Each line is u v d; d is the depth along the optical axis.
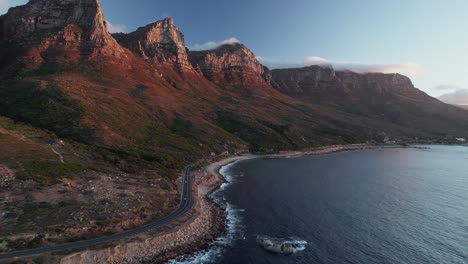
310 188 124.19
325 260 66.69
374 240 76.06
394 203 105.38
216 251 69.38
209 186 122.00
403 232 80.88
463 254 69.44
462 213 95.75
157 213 80.69
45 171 88.81
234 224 84.50
